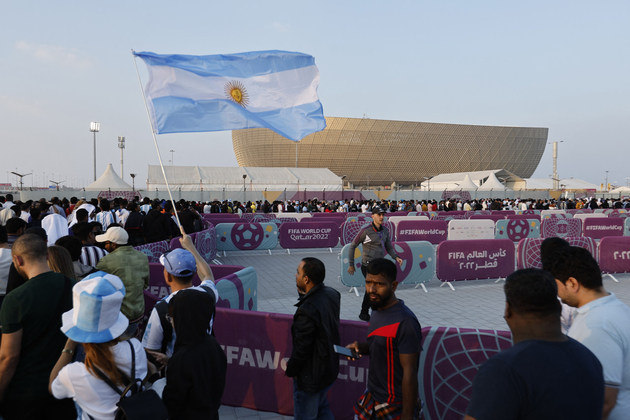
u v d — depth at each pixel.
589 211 25.70
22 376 2.49
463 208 28.19
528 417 1.26
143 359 2.16
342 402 3.69
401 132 130.88
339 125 127.06
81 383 1.94
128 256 4.05
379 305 2.43
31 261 2.67
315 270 2.87
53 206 10.55
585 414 1.30
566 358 1.33
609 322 1.79
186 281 2.90
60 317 2.63
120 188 40.31
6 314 2.44
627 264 10.11
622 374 1.75
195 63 4.91
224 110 4.95
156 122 4.72
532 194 51.22
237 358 3.99
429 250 9.05
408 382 2.25
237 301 5.06
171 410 2.03
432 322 6.72
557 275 2.00
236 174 51.91
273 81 5.12
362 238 6.09
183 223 10.35
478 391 1.31
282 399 3.85
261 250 15.43
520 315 1.43
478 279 9.55
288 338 3.81
